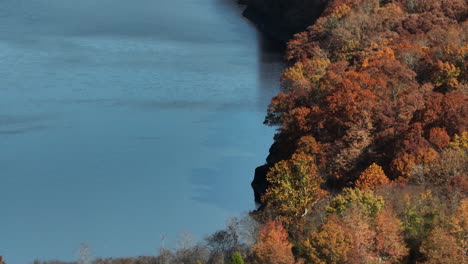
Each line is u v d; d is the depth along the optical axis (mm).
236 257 117375
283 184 142500
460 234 118188
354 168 159375
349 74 188250
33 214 178000
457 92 178875
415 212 124312
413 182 139625
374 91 182875
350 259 116062
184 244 146375
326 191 146125
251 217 143750
